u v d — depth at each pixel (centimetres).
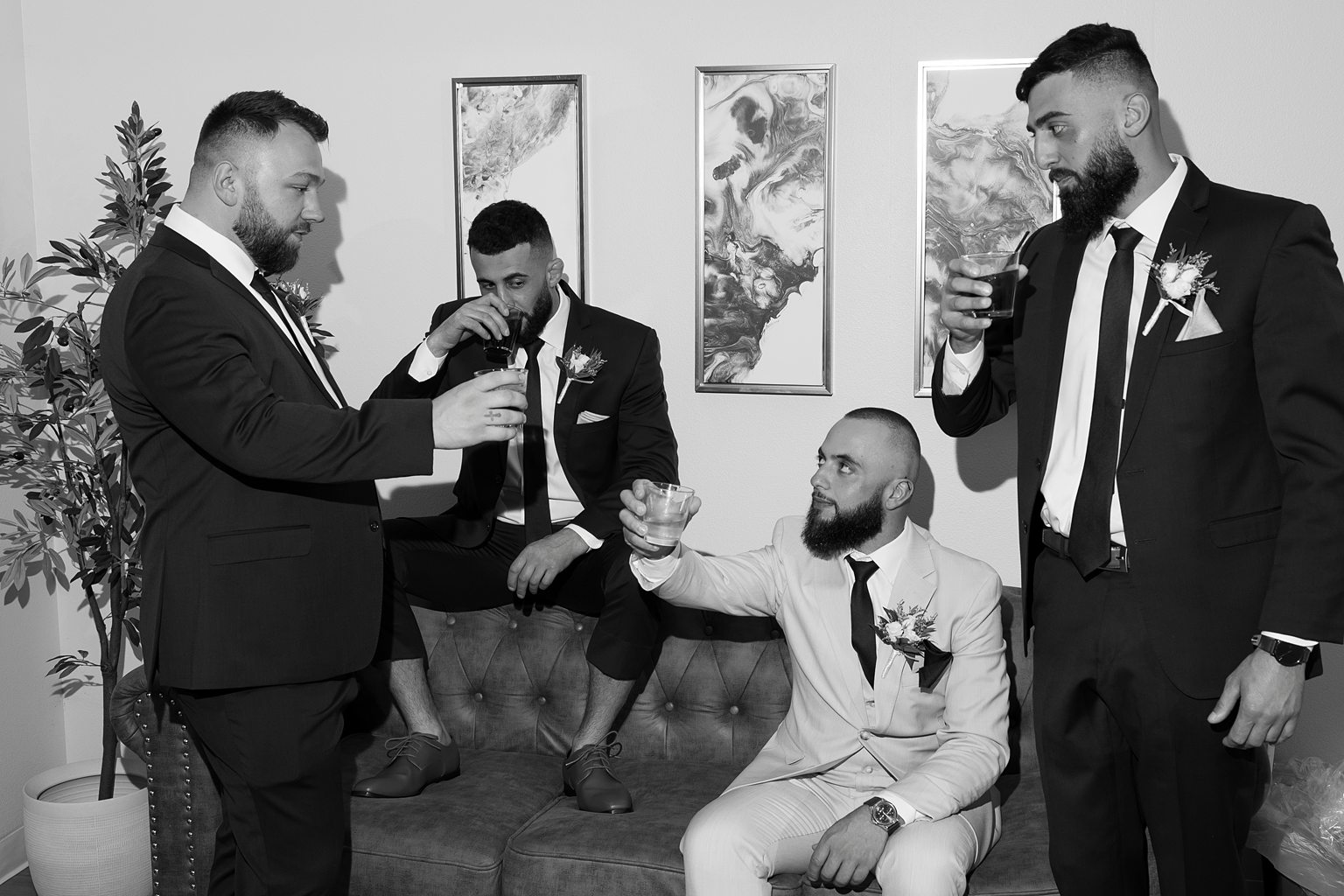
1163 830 228
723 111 326
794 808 255
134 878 327
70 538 342
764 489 340
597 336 317
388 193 351
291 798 238
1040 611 236
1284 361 208
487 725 319
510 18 338
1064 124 223
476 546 322
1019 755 291
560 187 339
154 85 357
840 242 326
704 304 334
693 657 309
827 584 272
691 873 246
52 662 374
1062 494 229
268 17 350
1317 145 299
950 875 235
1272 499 217
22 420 332
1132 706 223
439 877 266
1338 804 278
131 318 222
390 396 298
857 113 321
